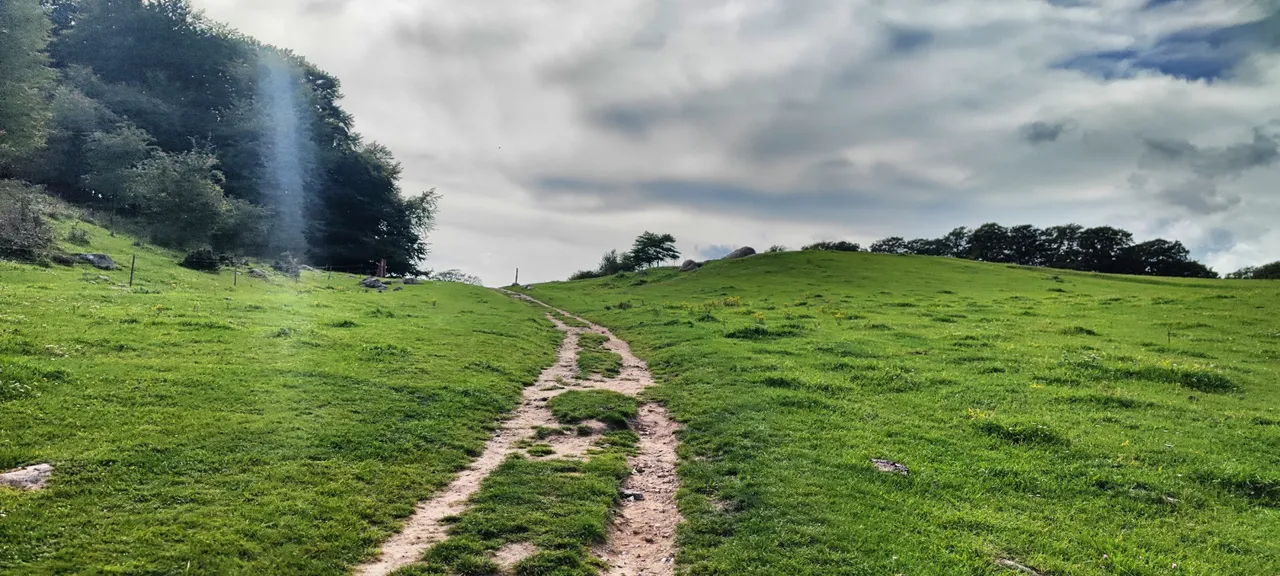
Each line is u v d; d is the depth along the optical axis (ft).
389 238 347.15
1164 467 54.19
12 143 175.01
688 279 259.80
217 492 43.27
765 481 50.37
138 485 42.88
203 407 57.98
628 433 64.90
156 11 280.51
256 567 35.65
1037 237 442.91
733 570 38.14
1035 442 60.18
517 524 42.70
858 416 67.97
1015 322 129.70
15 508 37.91
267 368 71.97
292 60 327.67
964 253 485.56
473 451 57.26
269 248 247.09
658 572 39.27
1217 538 42.75
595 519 44.27
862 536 41.65
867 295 185.16
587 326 154.71
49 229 144.25
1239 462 55.06
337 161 315.37
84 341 73.61
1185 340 108.06
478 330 118.73
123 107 252.21
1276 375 84.43
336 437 54.85
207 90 296.51
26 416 50.62
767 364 90.53
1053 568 38.55
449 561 38.14
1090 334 115.14
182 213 200.75
